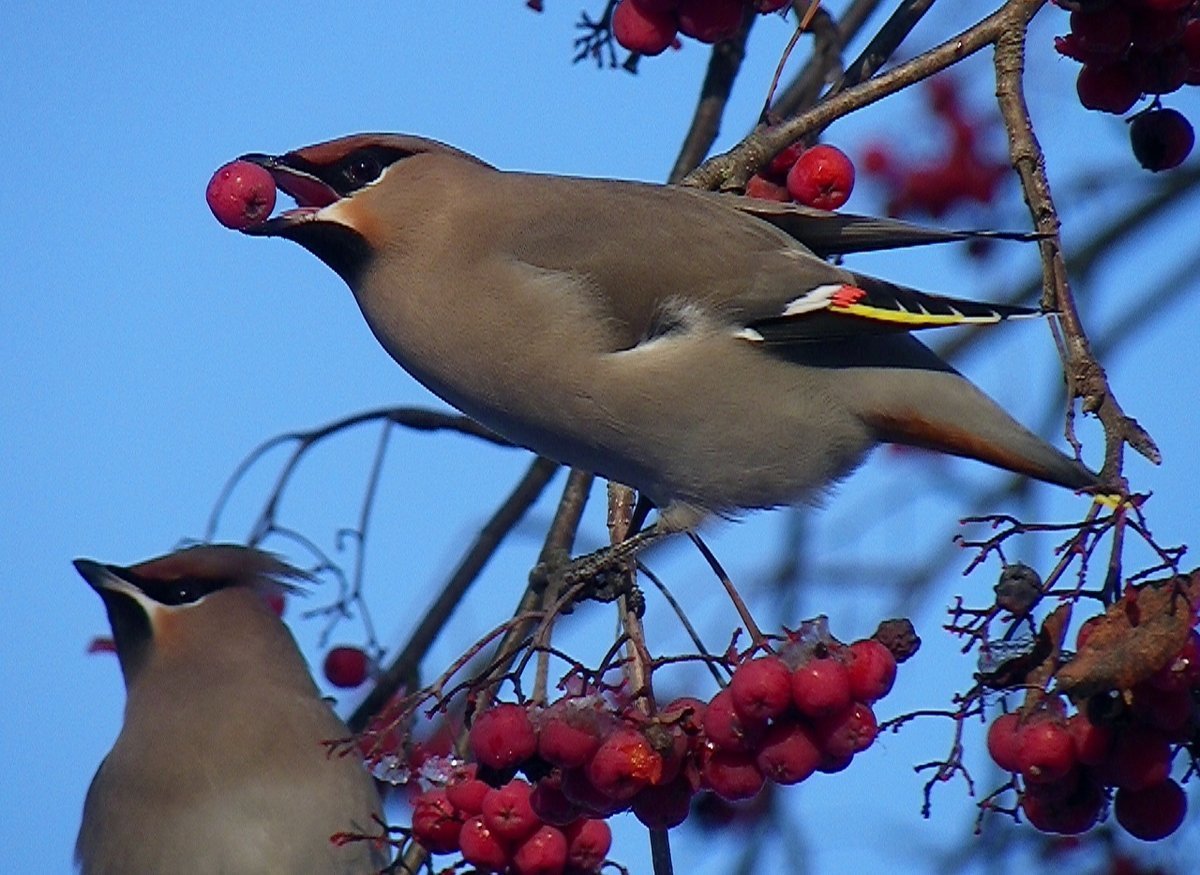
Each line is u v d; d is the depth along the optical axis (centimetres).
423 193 897
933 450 876
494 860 708
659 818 702
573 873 718
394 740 928
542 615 727
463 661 720
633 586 766
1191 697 623
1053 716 642
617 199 891
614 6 969
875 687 682
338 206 902
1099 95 791
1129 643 604
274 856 1016
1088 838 1090
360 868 1026
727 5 860
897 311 841
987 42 786
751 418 867
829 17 1093
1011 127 745
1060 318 687
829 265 865
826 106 860
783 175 927
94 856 1035
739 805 1127
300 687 1066
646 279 866
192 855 1016
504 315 870
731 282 866
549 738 680
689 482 886
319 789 1027
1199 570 611
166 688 1055
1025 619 635
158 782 1026
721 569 723
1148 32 763
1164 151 804
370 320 912
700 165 955
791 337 859
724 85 1075
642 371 862
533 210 893
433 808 720
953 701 657
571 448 899
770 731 691
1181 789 651
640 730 687
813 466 880
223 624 1073
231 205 847
